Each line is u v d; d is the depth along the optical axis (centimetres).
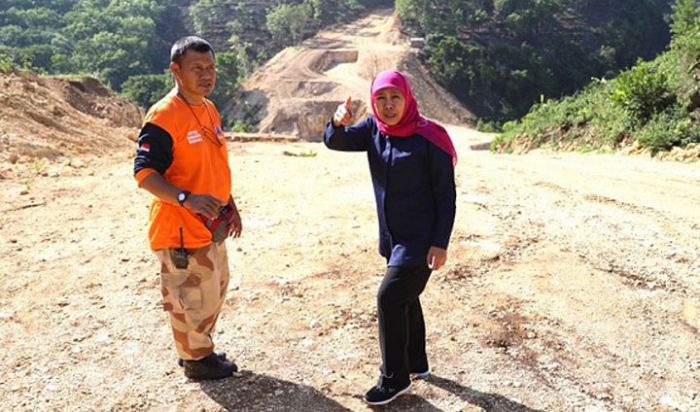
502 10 13038
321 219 698
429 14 12575
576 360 397
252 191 859
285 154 1516
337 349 409
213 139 334
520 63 11462
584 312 461
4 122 1282
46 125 1430
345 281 518
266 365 388
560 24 13175
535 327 438
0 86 1480
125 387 362
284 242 618
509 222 678
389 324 329
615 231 650
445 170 318
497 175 985
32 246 611
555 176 1002
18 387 362
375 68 11188
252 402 349
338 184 895
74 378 372
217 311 357
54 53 13238
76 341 418
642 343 417
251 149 2028
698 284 505
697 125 1502
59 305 473
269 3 15438
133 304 475
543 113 2261
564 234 637
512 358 399
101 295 493
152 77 11219
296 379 373
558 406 349
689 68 1652
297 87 10538
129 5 16138
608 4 13588
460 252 577
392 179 321
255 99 10431
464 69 11150
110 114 2391
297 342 418
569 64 11906
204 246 333
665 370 386
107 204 781
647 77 1666
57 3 17700
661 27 13725
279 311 463
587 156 1611
